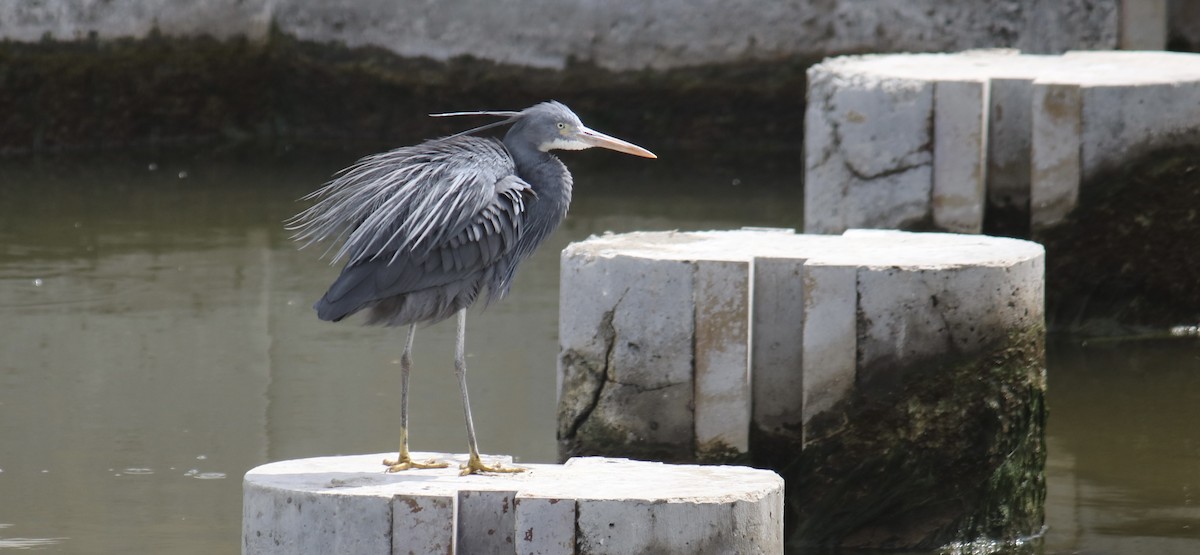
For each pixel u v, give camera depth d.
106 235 17.70
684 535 7.31
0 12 23.23
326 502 7.42
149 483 10.17
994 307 9.50
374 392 12.18
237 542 9.17
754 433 9.80
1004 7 23.61
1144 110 14.23
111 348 13.20
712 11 24.72
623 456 9.76
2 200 19.77
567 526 7.32
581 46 25.14
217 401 11.87
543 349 13.32
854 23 24.36
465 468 7.98
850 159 14.59
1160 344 14.34
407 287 7.91
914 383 9.46
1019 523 9.87
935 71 14.96
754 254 9.70
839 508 9.66
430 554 7.39
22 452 10.71
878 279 9.36
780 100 24.86
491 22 25.36
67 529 9.34
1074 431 11.62
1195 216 14.54
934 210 14.37
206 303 14.73
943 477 9.59
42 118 24.09
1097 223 14.39
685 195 20.47
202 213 19.16
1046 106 14.20
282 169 22.88
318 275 15.93
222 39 25.78
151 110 25.31
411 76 25.80
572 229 18.08
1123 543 9.39
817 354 9.48
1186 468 10.75
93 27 24.30
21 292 14.99
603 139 8.49
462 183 7.95
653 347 9.60
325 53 26.11
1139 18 22.52
